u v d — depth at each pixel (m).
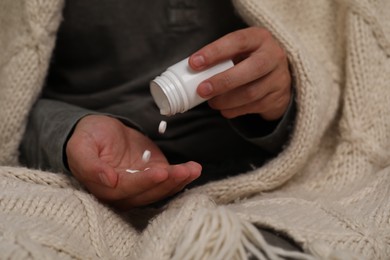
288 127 0.95
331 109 0.98
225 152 1.06
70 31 1.04
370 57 0.97
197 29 1.02
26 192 0.81
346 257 0.76
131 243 0.84
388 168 0.96
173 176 0.81
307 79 0.93
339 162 0.97
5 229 0.74
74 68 1.07
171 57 1.03
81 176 0.86
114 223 0.85
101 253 0.79
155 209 0.91
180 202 0.85
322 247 0.78
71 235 0.78
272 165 0.94
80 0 1.02
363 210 0.88
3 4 1.02
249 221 0.81
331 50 1.01
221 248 0.75
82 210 0.82
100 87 1.07
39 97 1.04
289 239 0.81
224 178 1.00
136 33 1.03
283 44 0.93
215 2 1.01
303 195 0.92
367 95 0.97
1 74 1.01
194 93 0.84
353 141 0.97
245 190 0.93
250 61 0.86
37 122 0.98
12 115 0.99
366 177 0.95
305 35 1.01
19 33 0.99
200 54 0.84
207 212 0.77
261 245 0.76
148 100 1.04
